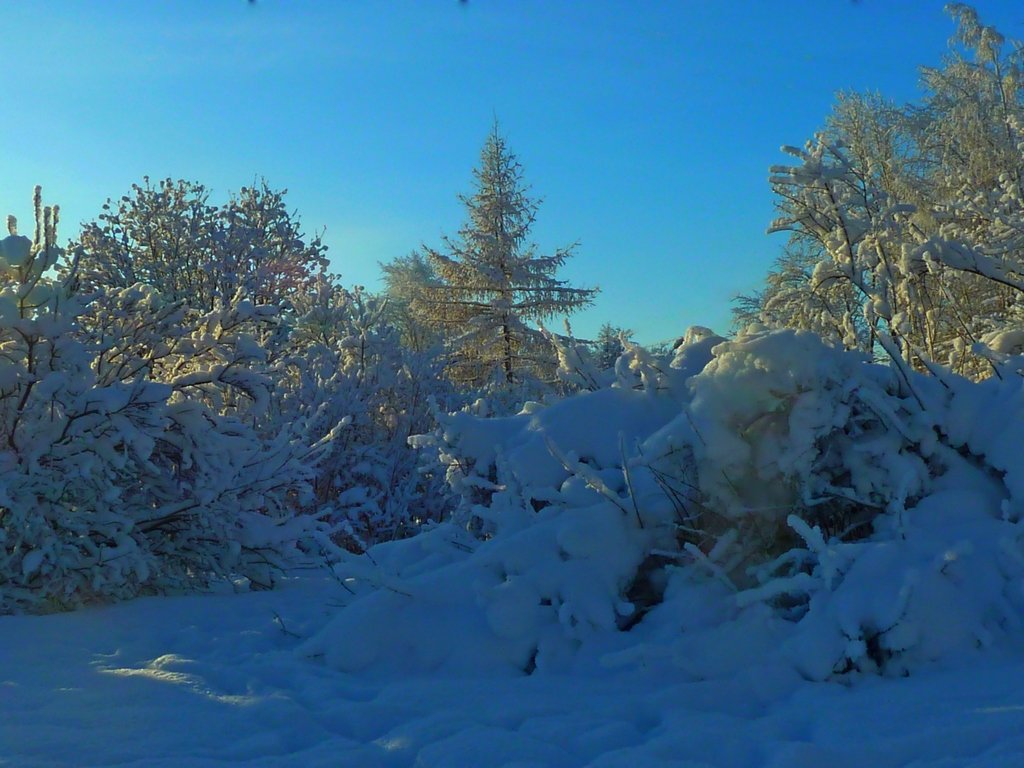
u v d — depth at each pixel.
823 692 3.57
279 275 19.38
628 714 3.46
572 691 3.81
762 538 4.66
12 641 4.89
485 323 26.17
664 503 4.84
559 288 27.08
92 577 6.02
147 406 6.32
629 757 2.93
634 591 4.80
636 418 5.53
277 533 7.04
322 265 19.94
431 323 27.47
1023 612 3.91
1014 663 3.64
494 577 4.75
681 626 4.30
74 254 6.62
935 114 17.47
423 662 4.45
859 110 17.36
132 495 6.96
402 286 29.47
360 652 4.46
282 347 13.09
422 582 4.76
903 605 3.70
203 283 19.47
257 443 7.08
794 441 4.60
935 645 3.75
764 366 4.64
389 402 12.28
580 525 4.72
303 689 4.03
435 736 3.26
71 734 3.30
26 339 6.05
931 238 7.54
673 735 3.08
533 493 5.16
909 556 4.04
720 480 4.69
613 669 4.14
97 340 6.69
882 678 3.73
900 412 4.72
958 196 13.52
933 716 3.11
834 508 4.70
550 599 4.56
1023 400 4.61
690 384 4.95
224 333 7.28
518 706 3.57
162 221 19.66
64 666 4.34
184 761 3.03
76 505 6.25
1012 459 4.46
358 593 5.88
